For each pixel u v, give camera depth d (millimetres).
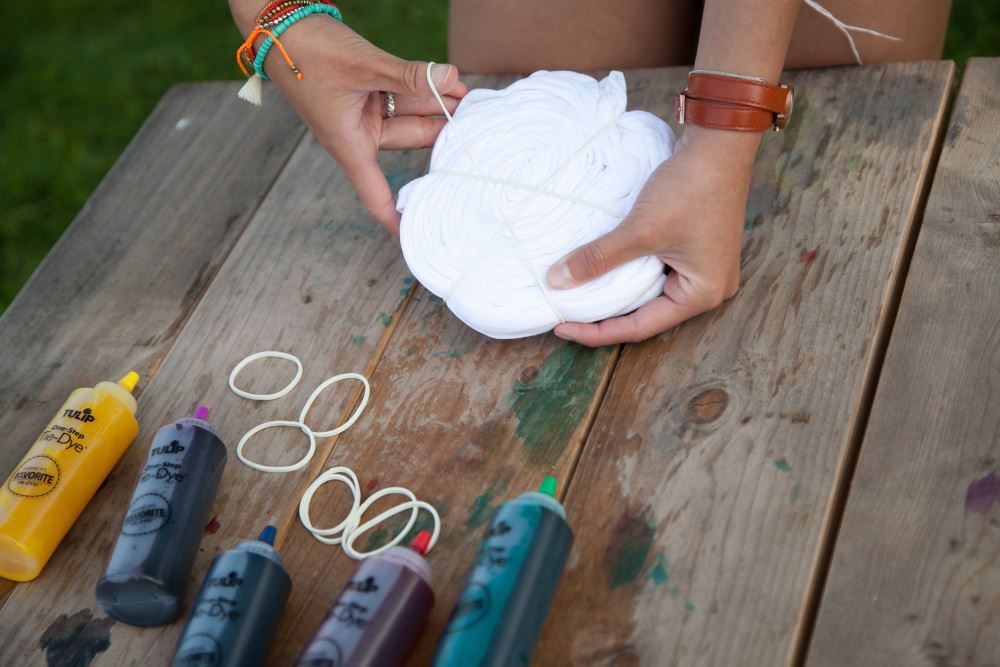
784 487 980
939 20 1396
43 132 2607
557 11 1473
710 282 1075
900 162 1230
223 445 1062
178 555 972
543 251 1090
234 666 878
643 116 1167
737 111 1038
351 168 1228
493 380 1143
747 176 1079
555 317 1104
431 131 1286
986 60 1325
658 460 1031
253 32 1169
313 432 1122
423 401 1139
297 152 1469
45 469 1040
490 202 1110
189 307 1308
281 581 944
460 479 1062
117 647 983
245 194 1435
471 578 867
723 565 941
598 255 1031
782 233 1198
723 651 889
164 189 1471
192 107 1588
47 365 1269
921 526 929
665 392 1087
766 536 951
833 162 1256
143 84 2666
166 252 1383
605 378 1121
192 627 900
